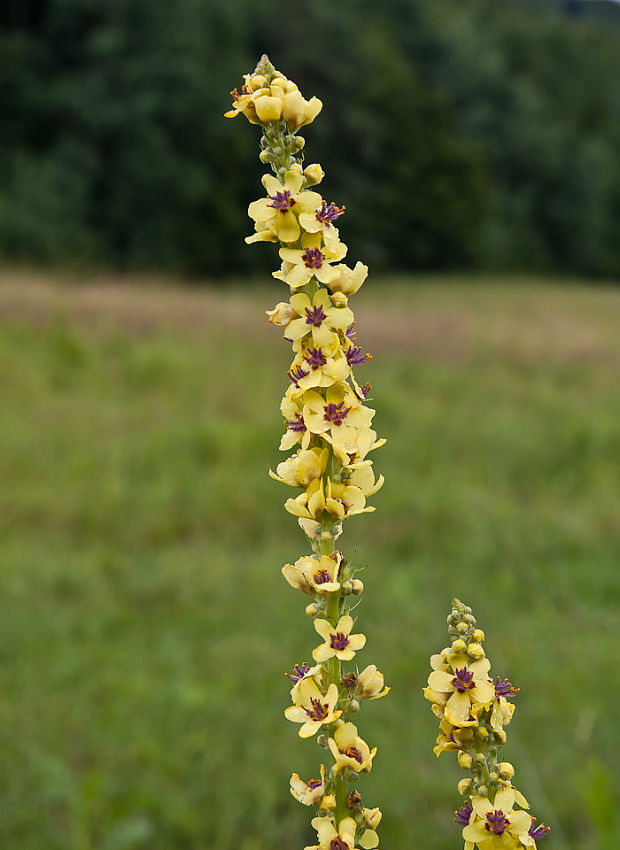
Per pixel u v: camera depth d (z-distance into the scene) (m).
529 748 4.67
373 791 4.49
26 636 5.87
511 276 56.47
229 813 4.37
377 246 49.00
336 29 48.56
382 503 8.48
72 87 35.88
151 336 14.95
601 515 8.52
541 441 10.71
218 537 7.96
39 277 21.67
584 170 63.78
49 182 34.62
